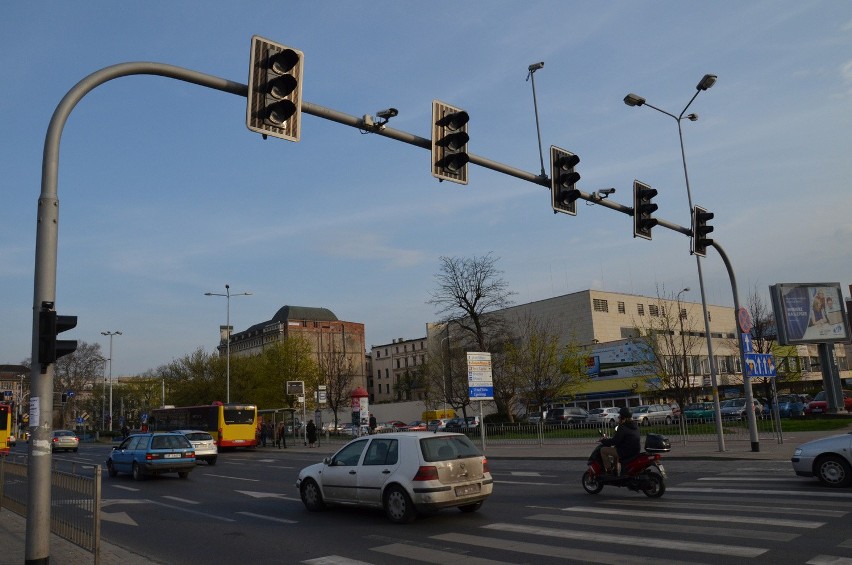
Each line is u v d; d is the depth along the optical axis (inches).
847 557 292.4
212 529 463.2
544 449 1145.4
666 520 402.3
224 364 2674.7
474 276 2011.6
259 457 1408.7
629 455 517.0
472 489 454.6
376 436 483.2
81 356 3946.9
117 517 544.1
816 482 541.3
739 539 337.4
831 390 1427.2
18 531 451.2
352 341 4736.7
